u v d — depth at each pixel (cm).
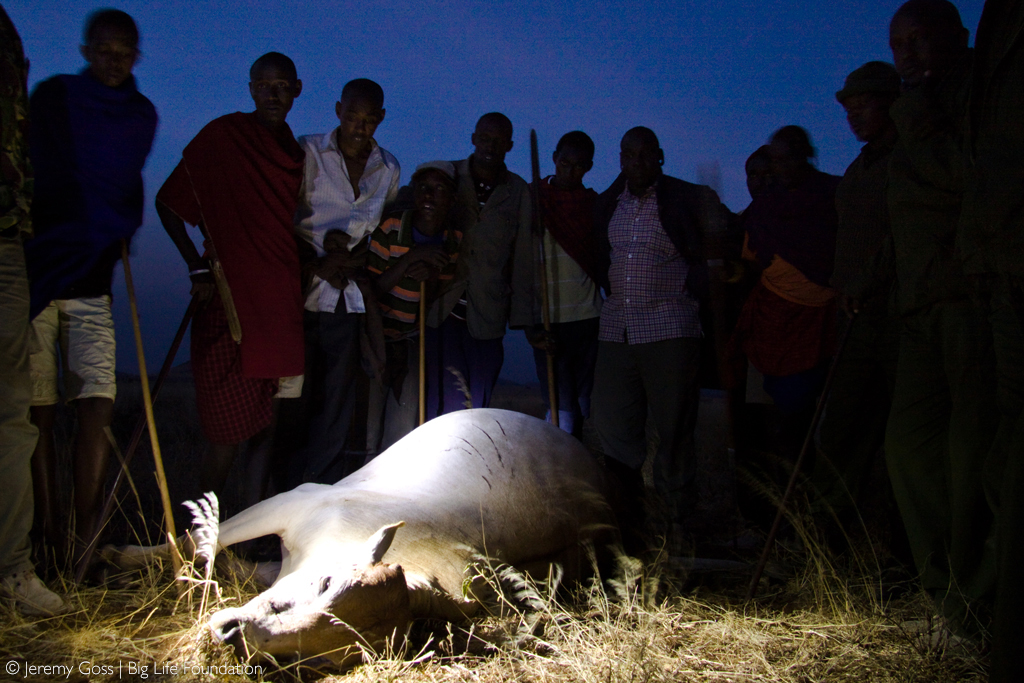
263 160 447
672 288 518
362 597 275
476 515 361
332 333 478
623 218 527
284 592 284
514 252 555
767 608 386
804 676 309
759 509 531
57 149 394
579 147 566
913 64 375
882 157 454
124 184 407
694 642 336
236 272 435
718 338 528
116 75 407
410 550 327
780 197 517
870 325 471
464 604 322
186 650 304
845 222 457
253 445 459
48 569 395
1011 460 262
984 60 298
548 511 386
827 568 410
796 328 508
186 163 443
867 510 540
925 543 377
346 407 487
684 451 518
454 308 538
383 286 493
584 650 315
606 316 534
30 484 350
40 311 381
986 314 340
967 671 313
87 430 401
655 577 401
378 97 477
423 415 495
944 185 357
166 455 631
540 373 576
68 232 389
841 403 490
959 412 354
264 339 436
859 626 352
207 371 441
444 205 505
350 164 487
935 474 381
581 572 397
